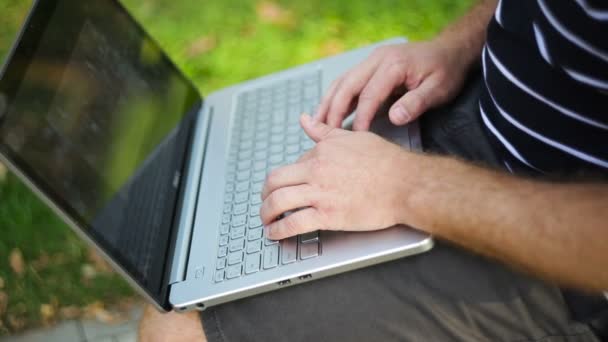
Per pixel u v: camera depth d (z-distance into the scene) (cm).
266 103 153
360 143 107
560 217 86
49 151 107
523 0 100
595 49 88
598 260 82
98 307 204
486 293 100
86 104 122
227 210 127
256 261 110
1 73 103
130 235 115
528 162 106
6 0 343
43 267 220
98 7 137
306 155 111
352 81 126
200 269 115
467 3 278
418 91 122
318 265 103
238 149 143
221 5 313
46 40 117
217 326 108
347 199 101
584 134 96
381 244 101
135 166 128
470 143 117
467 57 129
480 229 92
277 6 304
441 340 104
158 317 116
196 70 279
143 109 139
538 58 98
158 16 316
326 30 284
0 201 241
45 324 204
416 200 97
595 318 99
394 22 278
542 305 100
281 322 106
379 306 103
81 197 109
